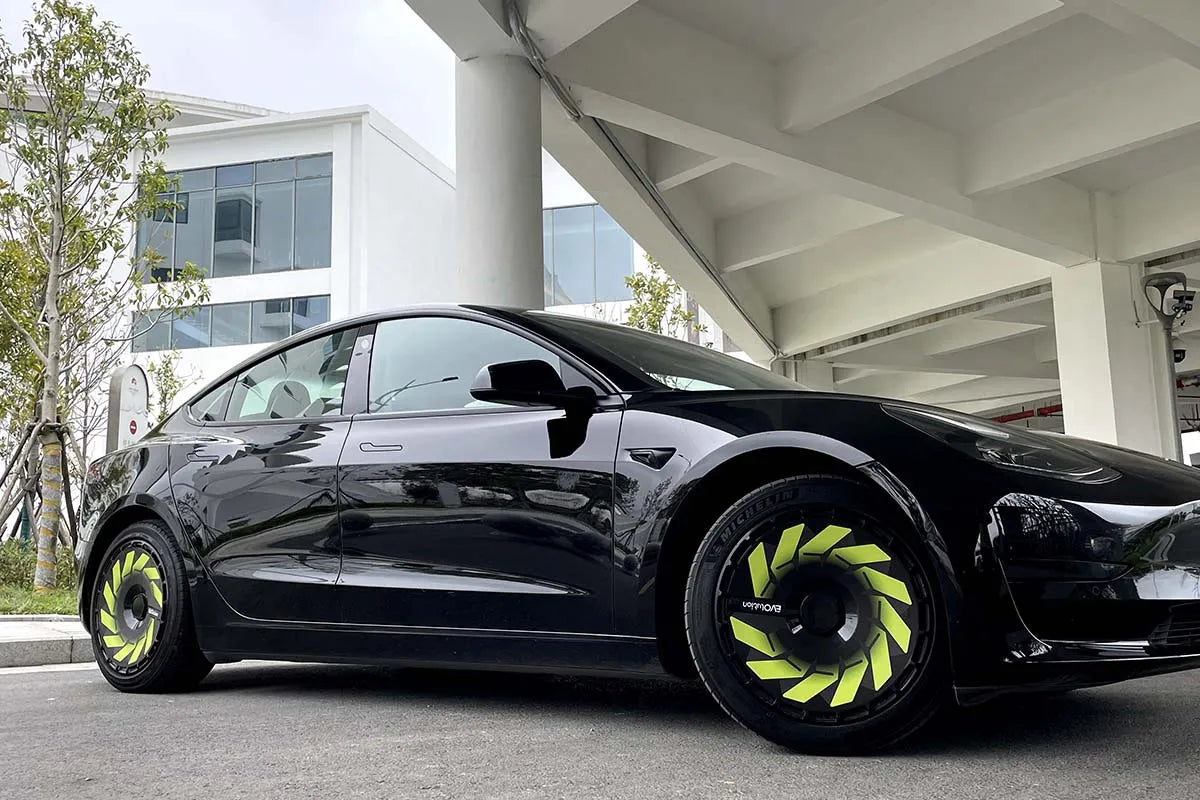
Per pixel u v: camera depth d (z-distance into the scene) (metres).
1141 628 2.02
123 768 2.16
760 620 2.16
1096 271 10.87
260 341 22.80
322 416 3.10
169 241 23.06
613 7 6.09
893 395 22.56
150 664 3.27
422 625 2.63
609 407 2.49
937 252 13.13
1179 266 10.79
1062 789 1.82
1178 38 6.49
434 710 2.82
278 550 2.98
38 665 4.59
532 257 6.55
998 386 21.81
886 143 8.91
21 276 9.45
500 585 2.51
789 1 7.20
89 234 8.88
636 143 9.20
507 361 2.75
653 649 2.28
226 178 23.30
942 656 2.02
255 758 2.22
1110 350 10.74
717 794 1.83
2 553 9.00
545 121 7.78
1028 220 10.16
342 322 3.25
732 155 8.13
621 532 2.34
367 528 2.79
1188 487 2.20
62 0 8.47
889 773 1.95
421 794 1.88
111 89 8.79
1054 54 7.97
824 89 7.73
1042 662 1.93
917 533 2.01
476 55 6.63
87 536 3.55
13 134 8.70
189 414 3.57
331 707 2.91
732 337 15.52
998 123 9.27
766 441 2.20
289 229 22.95
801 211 11.35
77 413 15.47
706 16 7.42
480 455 2.61
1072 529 2.01
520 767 2.08
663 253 11.35
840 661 2.09
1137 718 2.50
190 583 3.21
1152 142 8.34
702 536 2.39
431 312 3.01
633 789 1.88
